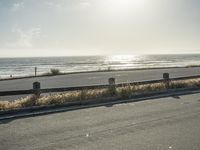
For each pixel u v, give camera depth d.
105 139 6.53
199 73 32.94
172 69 43.62
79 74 34.12
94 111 10.07
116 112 9.81
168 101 12.20
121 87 13.95
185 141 6.26
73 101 11.66
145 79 24.75
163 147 5.85
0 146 6.16
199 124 7.90
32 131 7.39
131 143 6.18
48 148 5.96
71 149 5.86
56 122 8.41
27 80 27.14
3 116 9.35
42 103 11.08
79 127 7.73
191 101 12.15
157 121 8.31
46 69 81.94
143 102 12.02
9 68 99.06
